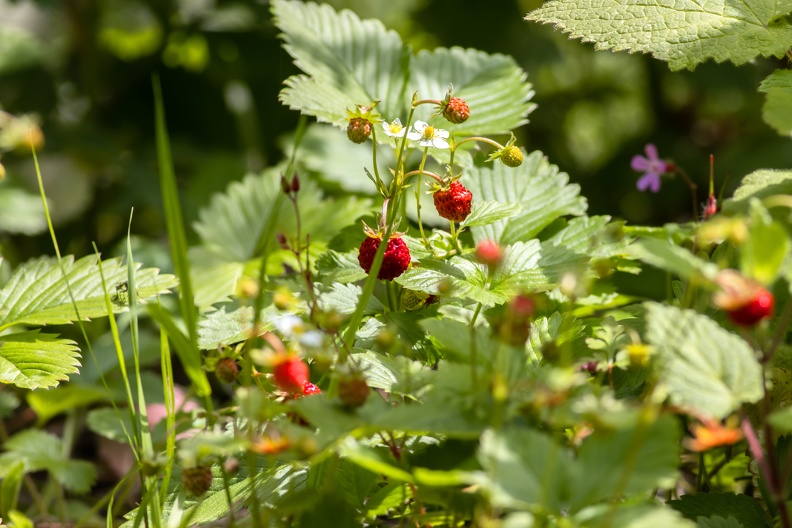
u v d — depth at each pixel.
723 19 1.02
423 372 0.92
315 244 1.09
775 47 1.00
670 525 0.87
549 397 0.88
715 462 1.01
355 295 1.00
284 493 0.96
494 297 0.96
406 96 1.08
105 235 1.61
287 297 0.92
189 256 1.16
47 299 1.00
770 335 0.97
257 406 0.90
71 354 0.99
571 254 0.98
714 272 0.88
